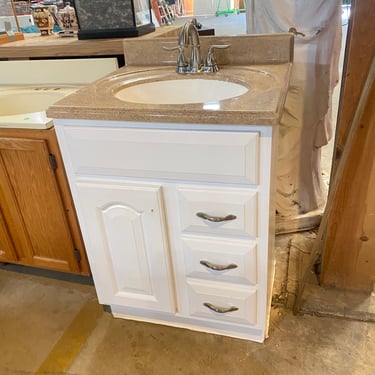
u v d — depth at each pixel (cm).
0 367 132
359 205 135
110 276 133
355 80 119
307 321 141
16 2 205
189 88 134
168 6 192
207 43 138
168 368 128
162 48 144
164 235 116
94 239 125
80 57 160
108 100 106
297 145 172
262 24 154
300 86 158
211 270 118
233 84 124
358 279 151
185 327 142
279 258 173
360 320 140
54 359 134
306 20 146
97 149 106
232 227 108
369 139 124
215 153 97
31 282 170
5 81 175
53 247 153
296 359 127
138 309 144
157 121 96
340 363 125
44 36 187
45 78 169
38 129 125
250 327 130
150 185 109
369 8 109
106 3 149
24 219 149
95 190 114
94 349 137
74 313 153
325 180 219
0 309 156
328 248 147
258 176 97
